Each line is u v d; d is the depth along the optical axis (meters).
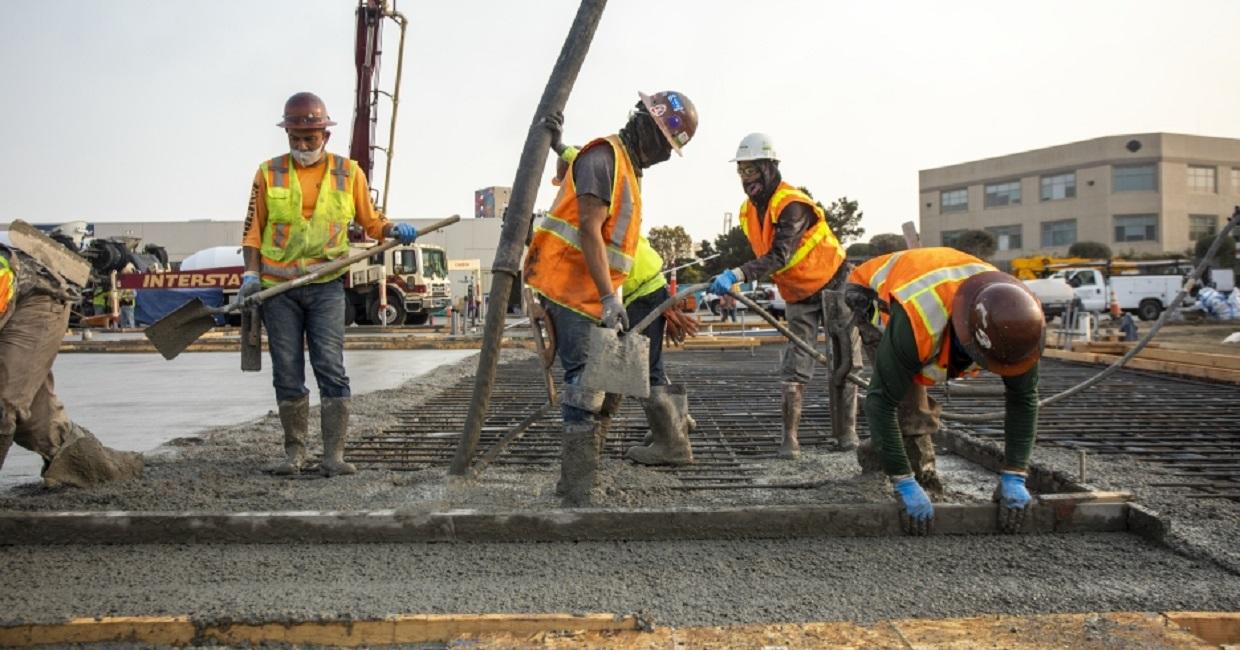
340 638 2.27
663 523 2.99
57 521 2.97
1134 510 3.00
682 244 49.09
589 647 2.16
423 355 13.36
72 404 7.18
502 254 3.65
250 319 4.08
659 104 3.31
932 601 2.43
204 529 2.97
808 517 3.01
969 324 2.63
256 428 5.53
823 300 4.20
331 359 4.07
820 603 2.42
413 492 3.64
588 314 3.35
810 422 5.70
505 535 2.98
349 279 22.92
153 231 39.56
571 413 3.40
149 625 2.27
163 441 5.24
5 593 2.51
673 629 2.25
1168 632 2.19
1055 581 2.57
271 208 4.01
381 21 21.39
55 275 3.41
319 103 4.05
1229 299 24.89
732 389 7.57
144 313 23.11
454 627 2.27
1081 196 49.94
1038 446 4.77
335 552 2.88
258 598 2.45
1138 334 17.47
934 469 3.46
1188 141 48.81
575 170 3.29
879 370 2.98
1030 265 28.95
